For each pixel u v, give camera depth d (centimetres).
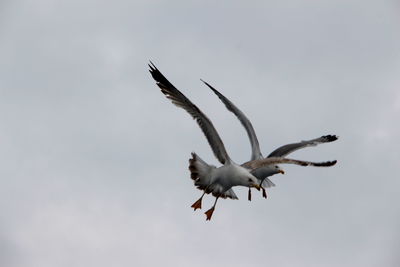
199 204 1642
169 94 1614
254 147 2238
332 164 1427
